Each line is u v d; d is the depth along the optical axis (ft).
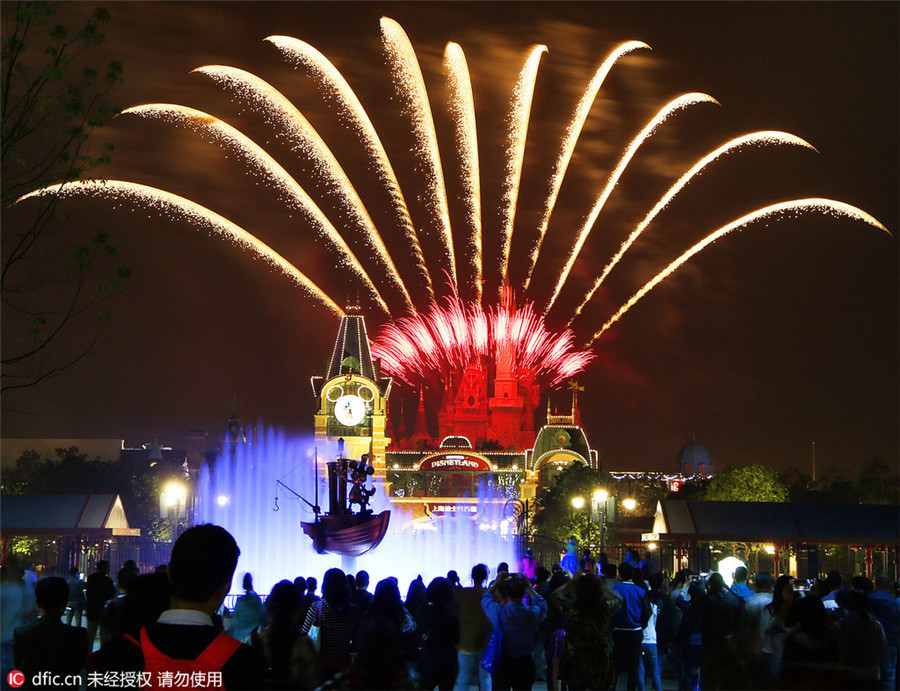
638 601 81.35
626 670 80.48
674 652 112.88
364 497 187.42
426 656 64.39
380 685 43.98
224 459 618.03
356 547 182.29
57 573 189.16
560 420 604.90
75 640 48.62
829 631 55.62
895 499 563.48
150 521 460.96
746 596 88.38
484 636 77.20
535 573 98.43
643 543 299.58
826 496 507.30
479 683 77.36
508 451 644.69
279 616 47.78
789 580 70.64
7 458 634.02
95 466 472.44
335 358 605.31
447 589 65.82
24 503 270.05
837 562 404.57
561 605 78.74
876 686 56.59
